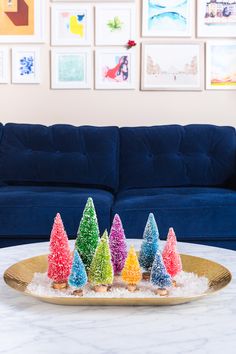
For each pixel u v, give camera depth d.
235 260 1.27
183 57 3.11
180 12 3.09
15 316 0.87
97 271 0.99
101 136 2.77
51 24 3.12
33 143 2.76
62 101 3.15
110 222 2.10
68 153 2.73
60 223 1.05
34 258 1.21
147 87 3.12
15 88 3.15
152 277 0.99
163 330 0.80
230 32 3.09
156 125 3.01
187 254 1.29
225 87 3.11
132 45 3.10
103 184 2.68
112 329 0.81
